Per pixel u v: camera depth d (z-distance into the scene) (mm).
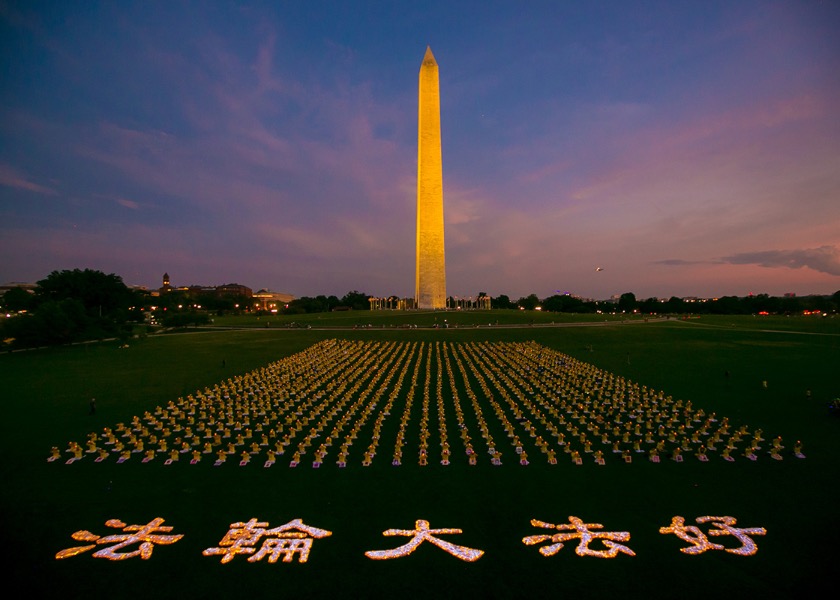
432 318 111375
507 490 22500
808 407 36750
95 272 113875
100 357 65000
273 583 15773
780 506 20812
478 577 16062
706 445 28547
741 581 15766
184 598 15086
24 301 137875
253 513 20359
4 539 18406
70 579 15953
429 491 22422
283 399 40312
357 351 68812
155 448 29109
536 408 37312
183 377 50719
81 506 21094
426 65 111438
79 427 33250
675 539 18219
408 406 37406
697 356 62938
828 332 88688
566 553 17359
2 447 29062
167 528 19172
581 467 25422
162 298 184000
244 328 105312
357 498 21734
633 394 41594
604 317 125875
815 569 16328
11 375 52094
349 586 15641
